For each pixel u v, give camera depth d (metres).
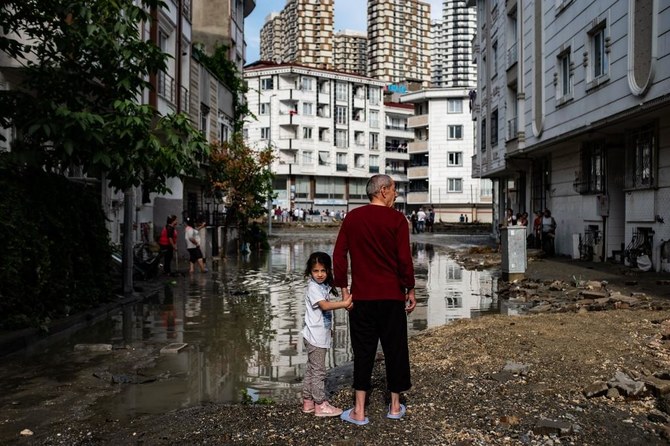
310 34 136.38
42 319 8.67
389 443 4.14
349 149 72.38
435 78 170.88
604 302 9.30
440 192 67.50
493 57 27.84
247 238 27.58
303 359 7.10
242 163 25.45
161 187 10.90
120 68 10.11
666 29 11.55
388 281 4.55
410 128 73.31
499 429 4.29
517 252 13.73
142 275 14.85
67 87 10.05
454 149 67.12
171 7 19.73
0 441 4.49
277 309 10.98
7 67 11.23
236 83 30.70
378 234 4.57
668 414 4.44
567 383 5.21
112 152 9.12
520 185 27.25
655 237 13.32
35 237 8.27
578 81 16.48
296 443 4.18
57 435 4.59
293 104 69.44
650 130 13.46
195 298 12.51
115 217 16.44
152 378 6.23
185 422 4.72
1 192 8.09
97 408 5.27
